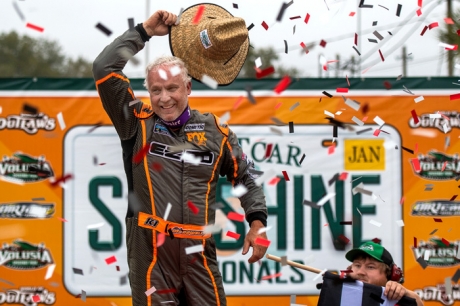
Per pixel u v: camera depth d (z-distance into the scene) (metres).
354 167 8.08
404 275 8.02
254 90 8.06
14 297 7.88
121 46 5.09
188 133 5.07
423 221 8.05
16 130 7.98
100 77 5.01
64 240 7.96
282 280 7.99
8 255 7.92
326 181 8.07
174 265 4.96
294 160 8.07
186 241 4.95
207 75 5.32
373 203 8.07
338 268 8.04
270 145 6.84
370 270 5.92
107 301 7.93
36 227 7.95
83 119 8.03
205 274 5.04
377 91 8.08
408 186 8.06
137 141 5.07
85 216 7.99
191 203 4.93
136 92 7.96
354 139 8.08
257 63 5.48
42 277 7.92
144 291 4.93
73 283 7.95
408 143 8.08
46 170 7.98
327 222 8.07
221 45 5.23
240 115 8.05
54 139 8.01
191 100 8.03
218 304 5.08
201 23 5.30
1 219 7.93
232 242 7.98
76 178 8.01
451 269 8.01
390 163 8.08
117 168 8.05
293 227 8.05
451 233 8.03
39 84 8.00
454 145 8.06
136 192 5.01
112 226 7.99
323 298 5.59
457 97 6.73
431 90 8.08
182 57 5.30
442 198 8.05
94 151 8.03
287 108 8.07
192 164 5.00
